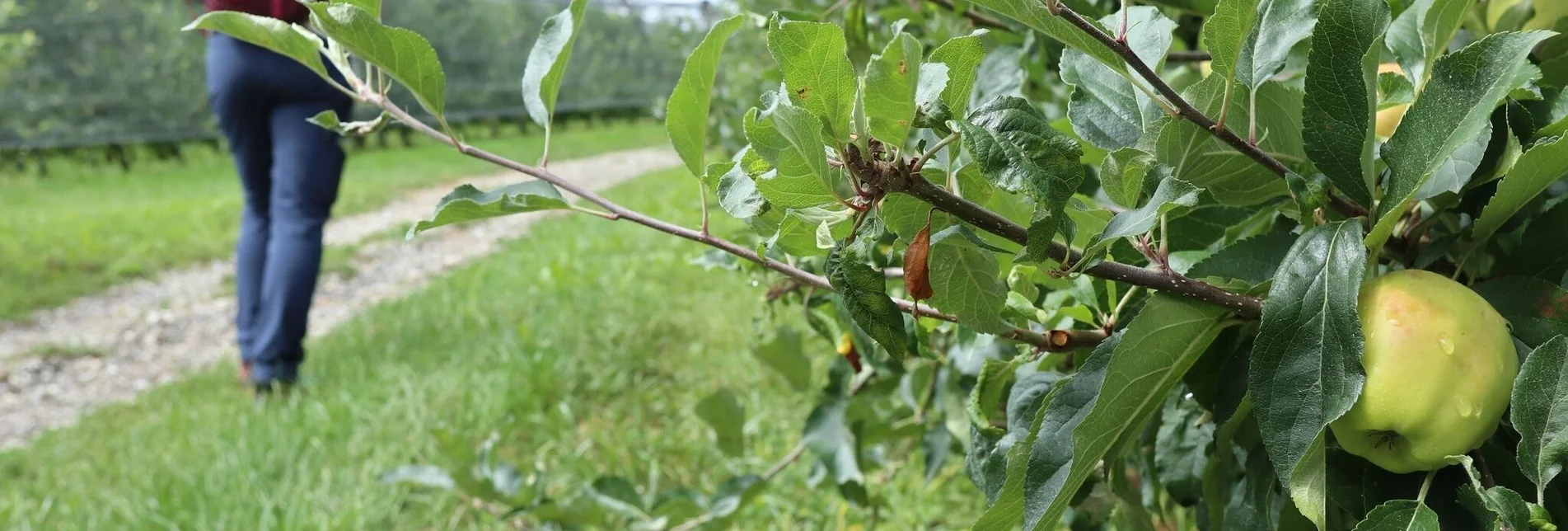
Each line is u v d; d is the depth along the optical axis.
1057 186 0.30
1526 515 0.33
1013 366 0.49
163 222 4.42
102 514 1.31
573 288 2.47
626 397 1.72
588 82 10.96
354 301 3.05
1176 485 0.54
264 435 1.51
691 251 2.64
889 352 0.32
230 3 1.66
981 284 0.40
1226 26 0.36
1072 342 0.43
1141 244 0.38
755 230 0.44
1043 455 0.38
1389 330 0.34
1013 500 0.40
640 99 11.17
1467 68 0.35
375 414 1.62
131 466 1.50
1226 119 0.41
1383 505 0.36
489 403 1.60
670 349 1.98
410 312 2.41
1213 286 0.37
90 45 7.59
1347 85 0.37
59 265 3.55
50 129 7.25
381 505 1.26
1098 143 0.44
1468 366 0.34
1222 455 0.44
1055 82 0.82
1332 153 0.38
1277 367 0.34
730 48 2.47
